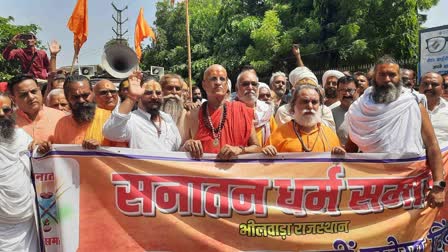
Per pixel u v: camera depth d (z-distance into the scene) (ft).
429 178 14.02
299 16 65.92
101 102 16.94
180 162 12.98
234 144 14.06
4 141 11.96
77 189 12.44
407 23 57.16
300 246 13.34
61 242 12.28
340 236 13.52
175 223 12.84
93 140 12.48
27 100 14.82
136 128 13.48
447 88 21.18
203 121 14.26
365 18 59.31
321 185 13.50
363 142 13.98
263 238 13.20
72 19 31.89
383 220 13.76
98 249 12.45
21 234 12.21
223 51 76.48
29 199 12.23
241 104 14.55
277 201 13.34
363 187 13.65
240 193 13.19
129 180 12.68
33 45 31.50
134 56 18.57
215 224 13.03
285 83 24.14
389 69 13.64
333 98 21.29
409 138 13.61
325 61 65.31
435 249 14.48
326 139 14.52
